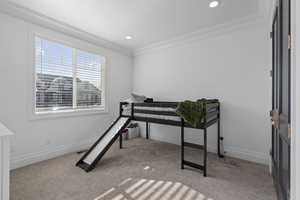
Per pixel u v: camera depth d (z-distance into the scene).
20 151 2.32
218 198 1.62
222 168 2.30
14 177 2.02
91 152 2.59
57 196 1.64
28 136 2.41
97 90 3.54
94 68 3.46
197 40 3.13
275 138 1.82
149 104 2.70
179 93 3.43
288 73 1.10
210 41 2.97
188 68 3.28
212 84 2.97
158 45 3.67
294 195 0.79
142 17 2.48
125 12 2.33
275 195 1.66
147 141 3.76
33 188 1.78
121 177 2.04
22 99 2.33
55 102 2.80
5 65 2.17
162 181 1.95
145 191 1.74
